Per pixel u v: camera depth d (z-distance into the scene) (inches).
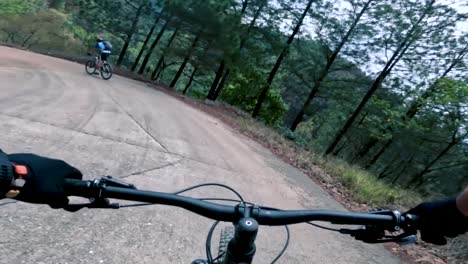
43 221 137.9
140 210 172.1
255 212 47.0
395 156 975.0
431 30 741.9
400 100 839.7
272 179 333.4
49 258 117.4
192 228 171.3
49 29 1628.9
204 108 802.8
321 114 1090.1
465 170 946.1
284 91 1235.9
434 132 818.8
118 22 1269.7
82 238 134.8
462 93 649.6
